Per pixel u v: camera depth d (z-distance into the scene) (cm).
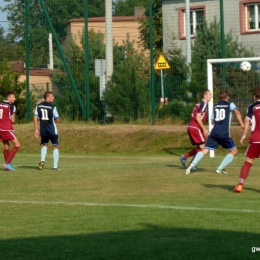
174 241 1574
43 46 6288
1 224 1833
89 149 4822
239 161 3791
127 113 5231
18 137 5153
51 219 1891
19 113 5594
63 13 6172
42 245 1560
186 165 3497
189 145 4581
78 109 5416
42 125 3375
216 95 4800
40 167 3359
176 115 5075
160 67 5031
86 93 5347
